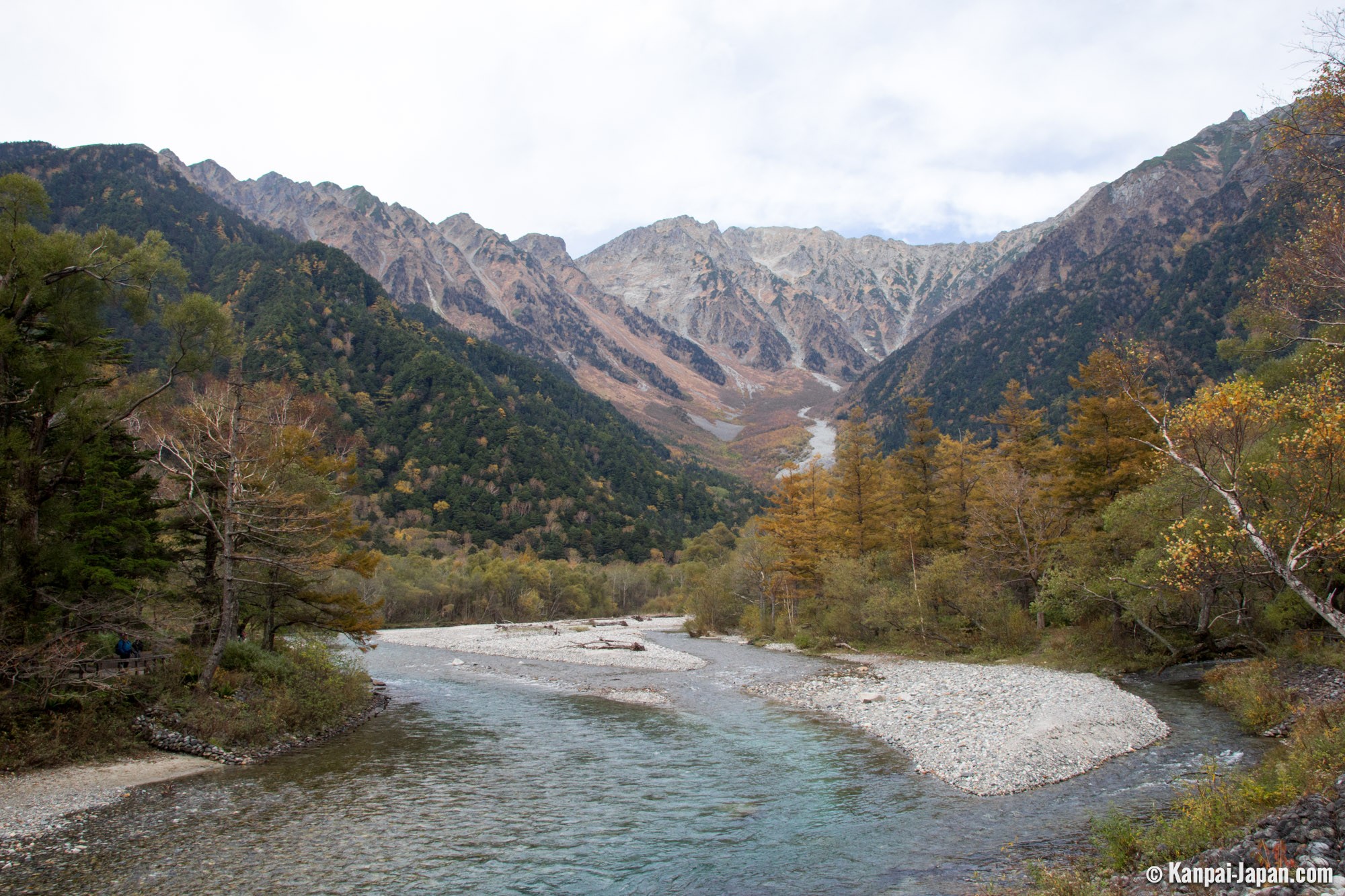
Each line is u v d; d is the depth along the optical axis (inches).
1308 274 692.7
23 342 928.3
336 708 1099.9
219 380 1123.9
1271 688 944.9
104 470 1010.7
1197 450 647.1
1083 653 1523.1
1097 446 1700.3
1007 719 980.6
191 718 917.8
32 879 521.7
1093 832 542.9
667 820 645.9
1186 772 717.9
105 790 736.3
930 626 1902.1
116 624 951.6
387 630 3321.9
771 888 494.0
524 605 4192.9
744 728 1056.8
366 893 497.0
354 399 7406.5
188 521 1110.4
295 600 1199.6
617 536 6678.2
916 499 2281.0
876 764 827.4
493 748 946.1
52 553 890.1
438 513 6225.4
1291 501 856.3
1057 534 1817.2
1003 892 446.6
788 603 2554.1
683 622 3725.4
